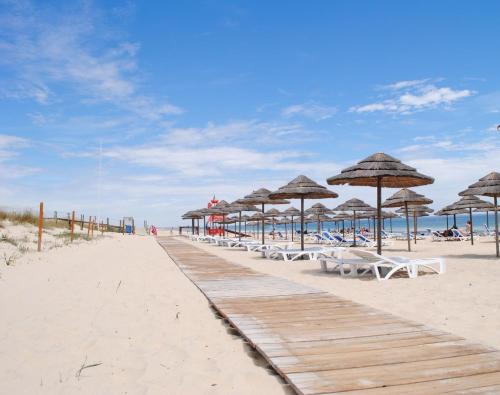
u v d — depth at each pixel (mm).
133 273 9547
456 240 27469
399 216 29531
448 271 9570
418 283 7992
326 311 5410
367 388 2869
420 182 10852
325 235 26141
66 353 4051
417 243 24297
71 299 6332
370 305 6078
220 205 27375
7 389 3223
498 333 4469
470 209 20625
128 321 5254
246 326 4641
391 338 4070
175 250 17906
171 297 6816
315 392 2812
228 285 7789
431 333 4238
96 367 3707
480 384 2914
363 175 9414
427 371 3170
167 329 4953
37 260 10383
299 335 4242
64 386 3297
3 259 9727
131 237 33125
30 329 4754
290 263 12609
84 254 13172
